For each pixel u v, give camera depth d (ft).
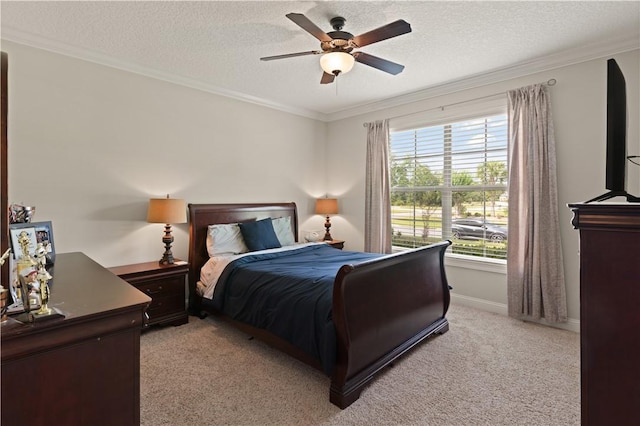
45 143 9.12
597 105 9.53
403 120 14.06
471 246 12.45
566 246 10.05
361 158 15.61
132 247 10.79
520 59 10.23
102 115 10.11
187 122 12.04
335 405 6.44
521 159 10.70
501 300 11.55
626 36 8.75
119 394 3.62
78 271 5.86
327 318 6.70
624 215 2.75
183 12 7.64
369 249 14.97
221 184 13.04
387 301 7.66
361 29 8.39
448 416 6.10
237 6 7.40
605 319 2.85
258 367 7.88
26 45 8.79
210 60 10.27
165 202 10.26
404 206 14.44
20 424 3.02
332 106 15.30
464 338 9.43
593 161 9.62
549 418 6.02
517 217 10.79
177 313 10.47
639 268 2.70
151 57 10.06
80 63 9.68
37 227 6.75
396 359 7.91
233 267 9.99
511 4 7.36
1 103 3.27
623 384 2.77
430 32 8.57
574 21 8.05
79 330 3.34
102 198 10.15
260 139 14.34
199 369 7.77
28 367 3.05
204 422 5.94
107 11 7.59
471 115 12.16
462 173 12.66
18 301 3.58
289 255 11.62
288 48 9.48
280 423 5.94
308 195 16.40
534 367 7.82
